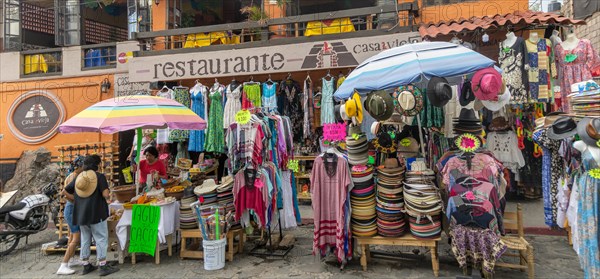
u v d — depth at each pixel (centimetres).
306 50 704
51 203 690
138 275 462
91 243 502
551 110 607
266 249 532
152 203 504
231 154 512
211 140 735
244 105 692
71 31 1084
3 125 1024
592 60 541
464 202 390
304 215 744
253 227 568
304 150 805
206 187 505
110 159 718
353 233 447
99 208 462
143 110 493
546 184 470
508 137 586
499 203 401
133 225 494
